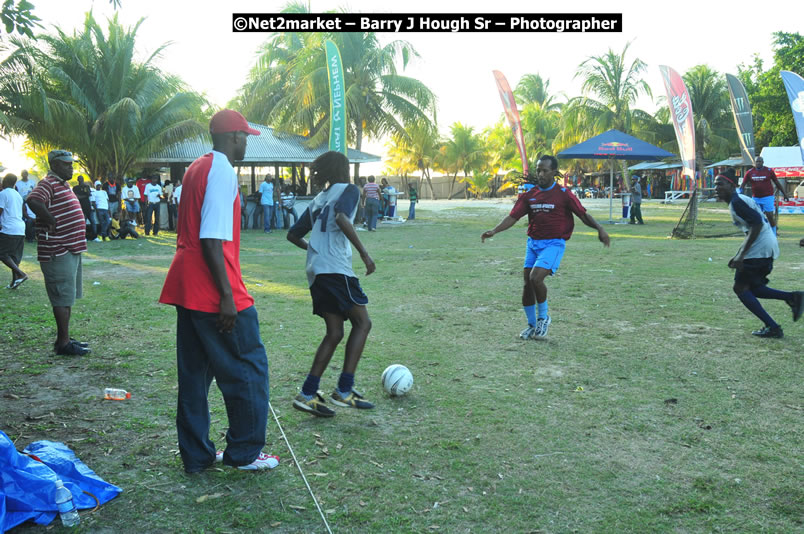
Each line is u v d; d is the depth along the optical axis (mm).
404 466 3482
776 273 10008
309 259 4262
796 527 2871
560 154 20266
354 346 4324
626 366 5285
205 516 2971
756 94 36188
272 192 21094
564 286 9039
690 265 11109
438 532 2846
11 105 21188
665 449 3684
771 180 15133
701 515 2977
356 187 4207
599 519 2947
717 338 6125
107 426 4012
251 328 3326
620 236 16969
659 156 20078
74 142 22266
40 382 4883
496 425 4047
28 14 6133
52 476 2990
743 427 3990
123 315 7305
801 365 5246
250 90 33500
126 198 19391
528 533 2836
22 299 8406
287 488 3240
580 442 3787
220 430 3961
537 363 5398
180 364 3340
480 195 63906
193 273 3188
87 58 22891
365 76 29656
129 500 3102
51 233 5457
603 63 40594
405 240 17000
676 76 16297
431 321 6992
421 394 4641
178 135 23078
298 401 4164
